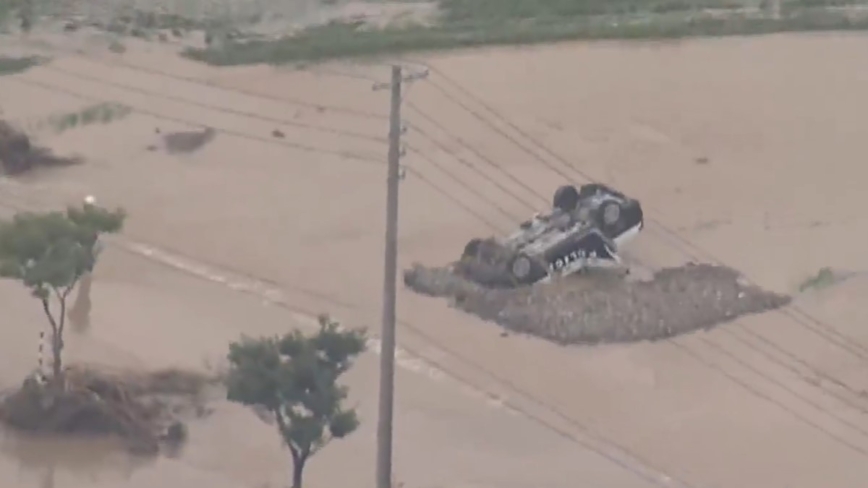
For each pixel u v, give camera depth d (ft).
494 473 414.62
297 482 372.79
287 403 367.66
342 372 396.16
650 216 597.93
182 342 481.05
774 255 567.18
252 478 402.52
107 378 440.86
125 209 598.75
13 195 612.70
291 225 586.86
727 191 624.18
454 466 416.05
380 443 335.67
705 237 582.35
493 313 515.50
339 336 373.20
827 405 465.47
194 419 434.30
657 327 509.76
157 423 428.97
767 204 613.11
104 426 421.59
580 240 543.80
